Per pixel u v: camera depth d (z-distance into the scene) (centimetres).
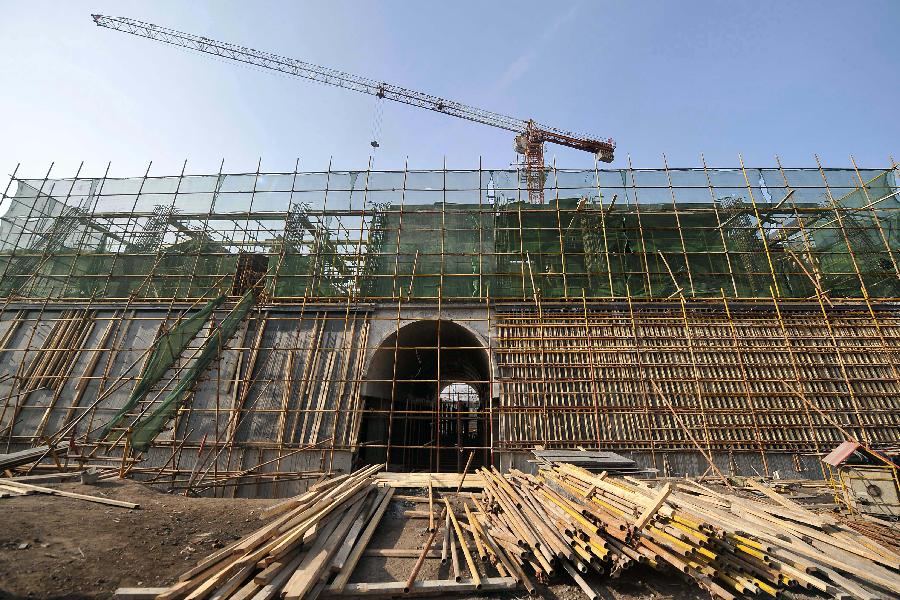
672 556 734
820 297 2106
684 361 1988
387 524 1089
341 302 2261
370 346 2095
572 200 2488
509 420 1894
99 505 1097
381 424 2227
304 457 1891
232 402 2012
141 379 1736
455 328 2200
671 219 2448
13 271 2542
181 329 1909
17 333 2278
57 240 2589
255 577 662
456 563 812
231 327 2069
